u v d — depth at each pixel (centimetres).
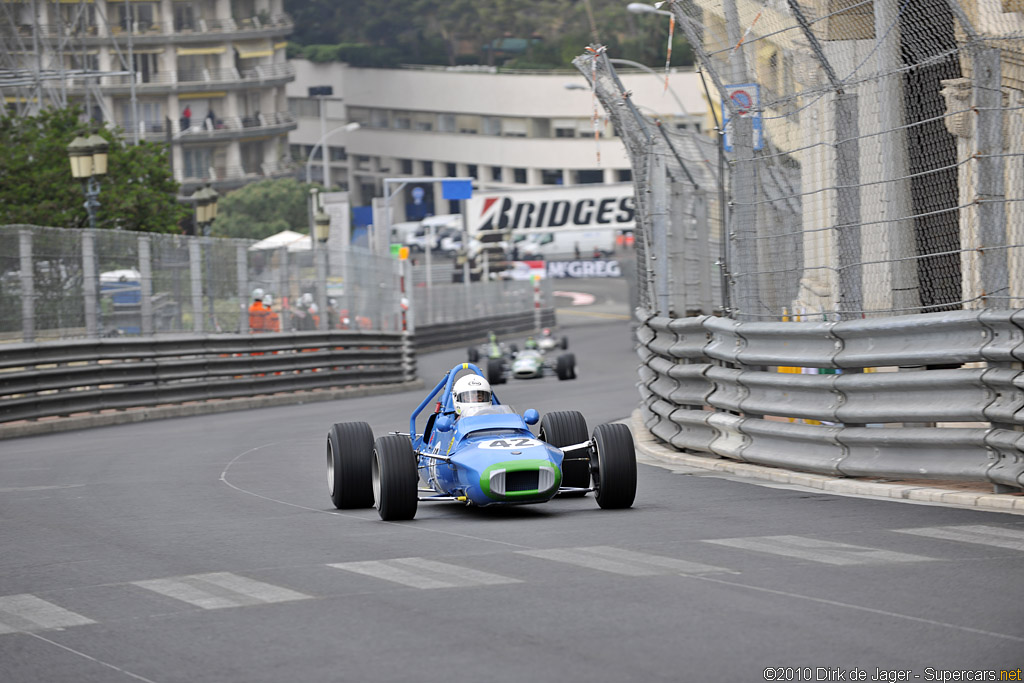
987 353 3697
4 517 4091
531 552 3098
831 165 5062
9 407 7919
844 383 4194
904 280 4631
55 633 2475
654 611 2431
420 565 2980
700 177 6738
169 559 3206
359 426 4159
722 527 3397
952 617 2323
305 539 3444
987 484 3934
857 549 2994
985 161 3869
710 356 5044
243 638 2366
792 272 5038
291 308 11481
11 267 8069
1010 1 4831
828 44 5022
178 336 9725
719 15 4950
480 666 2111
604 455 3809
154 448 6675
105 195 14962
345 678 2081
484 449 3756
